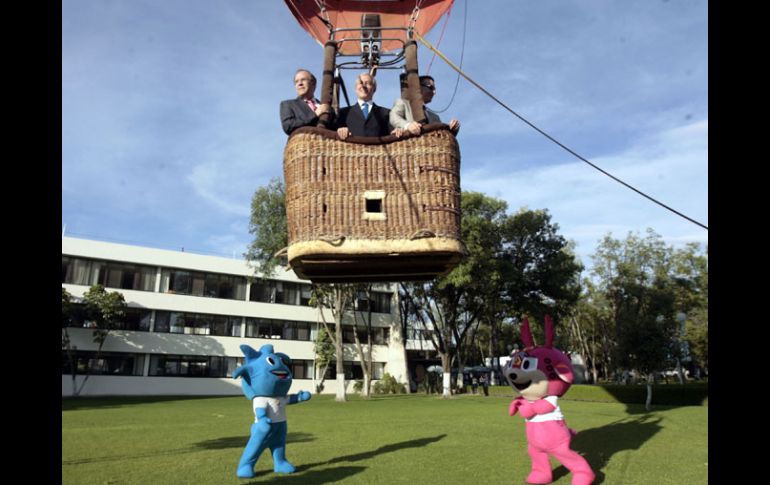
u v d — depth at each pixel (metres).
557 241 30.84
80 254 36.56
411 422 15.77
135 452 10.10
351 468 8.39
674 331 20.94
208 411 21.36
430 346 53.44
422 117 2.96
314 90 3.82
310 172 2.70
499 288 29.75
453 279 27.23
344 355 45.53
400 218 2.70
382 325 47.81
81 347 35.62
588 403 23.69
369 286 37.06
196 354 39.88
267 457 9.53
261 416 7.97
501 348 55.31
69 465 8.70
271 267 31.67
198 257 40.84
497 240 29.80
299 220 2.70
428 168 2.75
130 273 38.53
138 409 22.67
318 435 12.63
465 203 29.03
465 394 36.50
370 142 2.75
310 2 3.84
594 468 8.22
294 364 43.84
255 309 42.56
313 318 45.00
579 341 52.62
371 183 2.72
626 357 19.78
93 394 35.75
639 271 40.62
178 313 39.81
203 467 8.48
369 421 16.17
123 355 37.31
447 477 7.68
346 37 3.90
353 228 2.66
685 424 13.96
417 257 2.84
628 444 10.52
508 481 7.47
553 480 7.60
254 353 8.36
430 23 3.80
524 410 7.55
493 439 11.75
